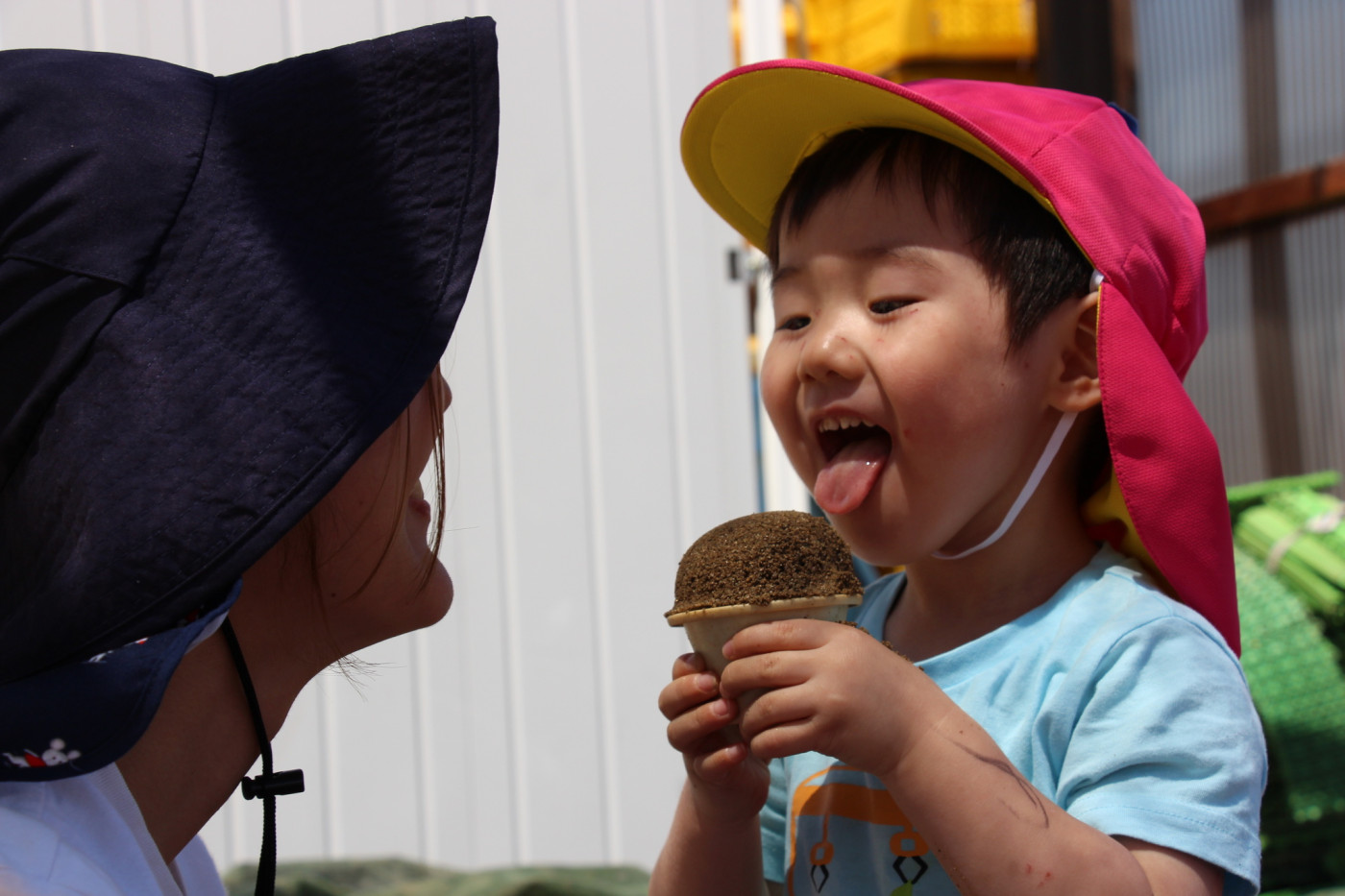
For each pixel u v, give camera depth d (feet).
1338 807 7.29
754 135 4.33
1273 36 11.85
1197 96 12.74
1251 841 3.23
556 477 9.45
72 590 2.66
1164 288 3.88
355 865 8.38
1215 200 12.51
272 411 2.79
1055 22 13.20
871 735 3.10
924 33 14.47
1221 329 12.82
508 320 9.46
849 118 4.03
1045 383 3.74
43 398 2.72
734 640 3.25
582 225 9.59
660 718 9.42
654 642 9.47
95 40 9.01
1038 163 3.71
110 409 2.73
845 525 3.77
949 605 4.10
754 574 3.30
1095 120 3.96
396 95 3.08
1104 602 3.70
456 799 9.14
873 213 3.74
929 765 3.10
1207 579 3.70
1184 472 3.61
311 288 2.91
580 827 9.28
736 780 3.73
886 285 3.67
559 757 9.30
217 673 3.12
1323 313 11.64
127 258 2.79
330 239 2.98
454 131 3.08
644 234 9.66
